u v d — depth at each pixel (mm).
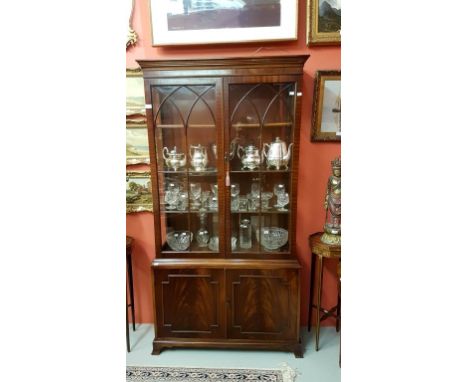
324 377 1599
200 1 1693
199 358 1743
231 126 1630
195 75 1545
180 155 1737
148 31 1758
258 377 1606
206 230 1819
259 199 1739
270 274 1662
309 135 1814
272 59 1502
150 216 1956
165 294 1714
